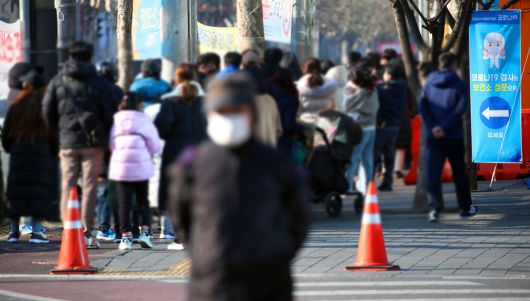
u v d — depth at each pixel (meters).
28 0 36.69
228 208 13.31
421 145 37.97
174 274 27.02
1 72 36.00
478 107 36.88
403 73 45.47
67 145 30.14
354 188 40.28
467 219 34.66
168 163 29.88
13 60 36.34
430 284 24.66
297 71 46.12
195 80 30.06
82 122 29.94
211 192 13.35
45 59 36.78
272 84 34.31
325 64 47.84
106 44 48.94
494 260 27.77
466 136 36.91
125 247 30.66
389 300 22.73
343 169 37.88
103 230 32.94
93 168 30.33
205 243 13.32
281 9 44.06
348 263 27.73
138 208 30.80
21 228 35.31
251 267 13.27
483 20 36.44
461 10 35.28
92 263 28.59
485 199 36.56
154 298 23.34
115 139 29.94
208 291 13.33
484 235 31.88
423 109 33.84
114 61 45.59
